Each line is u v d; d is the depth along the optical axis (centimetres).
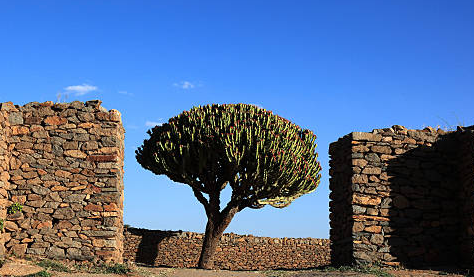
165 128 2183
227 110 2152
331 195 1734
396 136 1617
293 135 2091
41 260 1439
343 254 1605
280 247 2611
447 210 1582
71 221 1495
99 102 1576
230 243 2534
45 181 1515
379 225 1543
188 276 1477
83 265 1459
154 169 2144
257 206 2133
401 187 1578
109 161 1534
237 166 1964
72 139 1547
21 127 1545
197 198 2148
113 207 1506
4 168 1473
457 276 1351
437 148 1628
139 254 2361
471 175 1520
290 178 2009
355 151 1587
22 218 1480
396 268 1484
